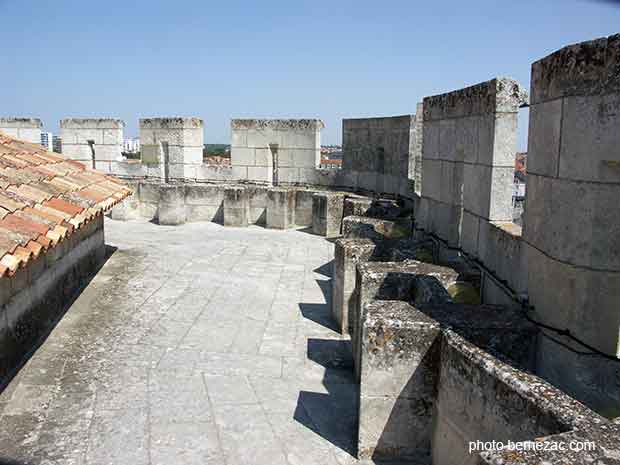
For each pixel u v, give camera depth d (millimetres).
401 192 12961
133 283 8961
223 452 4586
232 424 5027
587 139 4066
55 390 5461
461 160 7301
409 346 4402
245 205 14617
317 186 15836
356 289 6527
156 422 4984
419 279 5918
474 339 4414
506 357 4039
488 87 6113
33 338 6375
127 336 6898
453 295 6086
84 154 16891
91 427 4852
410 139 12359
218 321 7637
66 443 4602
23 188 7121
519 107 5895
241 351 6711
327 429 5047
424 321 4484
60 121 16766
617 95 3871
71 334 6789
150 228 14188
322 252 11984
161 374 5941
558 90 4348
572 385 4195
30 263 6293
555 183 4398
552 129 4453
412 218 10148
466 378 3967
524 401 3381
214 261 10766
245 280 9602
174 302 8242
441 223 7930
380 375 4457
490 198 6039
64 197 7684
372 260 7535
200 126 16219
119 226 14320
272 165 16328
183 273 9750
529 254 4867
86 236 8922
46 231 6012
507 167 6000
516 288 5160
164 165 16344
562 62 4277
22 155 8867
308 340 7195
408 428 4516
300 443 4781
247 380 5938
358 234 9609
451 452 4133
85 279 8805
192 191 15000
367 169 14625
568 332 4246
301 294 9031
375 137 14141
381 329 4398
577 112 4129
